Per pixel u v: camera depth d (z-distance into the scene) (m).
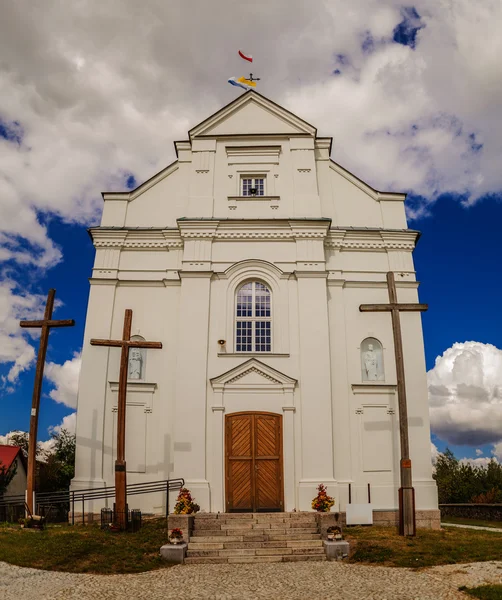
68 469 32.62
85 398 20.31
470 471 38.97
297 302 21.14
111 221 22.77
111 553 14.21
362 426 20.17
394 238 22.41
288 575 12.63
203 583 11.93
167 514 17.97
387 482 19.66
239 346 21.02
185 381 20.06
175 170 23.55
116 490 16.59
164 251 22.39
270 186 23.02
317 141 23.84
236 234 21.97
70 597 10.71
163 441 19.98
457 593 10.74
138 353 21.05
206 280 21.30
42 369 17.95
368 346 21.38
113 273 21.95
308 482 19.02
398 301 21.78
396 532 16.86
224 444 19.53
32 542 14.78
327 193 23.23
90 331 21.16
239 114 23.97
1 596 10.66
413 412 20.33
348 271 22.09
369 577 12.23
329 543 14.64
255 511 18.95
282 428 19.72
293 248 21.89
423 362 20.92
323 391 19.97
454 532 17.36
